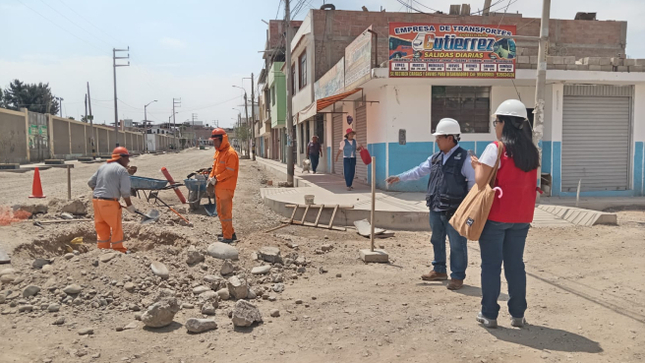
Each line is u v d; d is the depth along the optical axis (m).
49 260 5.46
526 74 12.27
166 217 9.18
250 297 4.96
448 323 4.27
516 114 3.88
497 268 4.07
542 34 10.78
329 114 20.61
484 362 3.47
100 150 54.41
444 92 13.09
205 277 5.25
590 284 5.48
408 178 5.89
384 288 5.43
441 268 5.75
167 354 3.61
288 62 16.69
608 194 13.38
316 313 4.54
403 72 11.77
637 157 13.36
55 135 41.25
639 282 5.52
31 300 4.47
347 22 22.23
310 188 14.10
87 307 4.43
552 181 13.01
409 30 11.76
